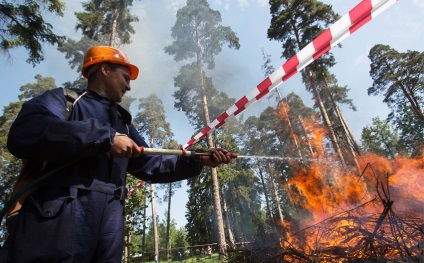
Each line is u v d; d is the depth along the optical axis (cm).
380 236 220
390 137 3775
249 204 3728
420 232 209
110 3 1800
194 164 153
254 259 293
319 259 227
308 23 2134
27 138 88
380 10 147
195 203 2866
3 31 847
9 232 94
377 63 3203
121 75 139
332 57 2141
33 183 93
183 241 5319
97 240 100
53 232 90
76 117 113
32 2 838
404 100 3222
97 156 110
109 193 109
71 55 2311
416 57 2914
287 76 190
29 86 2828
